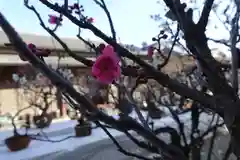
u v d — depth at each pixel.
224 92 1.19
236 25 1.39
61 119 10.63
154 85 3.44
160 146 0.80
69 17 1.10
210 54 1.18
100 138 6.84
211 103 1.17
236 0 1.45
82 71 9.11
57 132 8.09
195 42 1.15
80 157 5.68
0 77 10.69
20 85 9.64
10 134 8.20
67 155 5.85
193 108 1.93
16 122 9.88
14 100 10.71
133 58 1.09
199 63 1.29
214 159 3.17
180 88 1.12
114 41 1.09
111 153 5.64
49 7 1.10
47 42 10.56
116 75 0.77
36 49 1.03
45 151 6.20
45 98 8.85
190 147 1.69
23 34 11.63
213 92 1.22
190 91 1.14
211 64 1.18
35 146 6.68
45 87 9.07
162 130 1.69
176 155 0.82
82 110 0.64
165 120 5.43
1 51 8.96
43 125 8.45
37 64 0.56
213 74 1.19
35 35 11.69
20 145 6.46
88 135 7.26
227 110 1.18
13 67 10.68
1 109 10.47
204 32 1.15
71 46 10.01
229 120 1.18
